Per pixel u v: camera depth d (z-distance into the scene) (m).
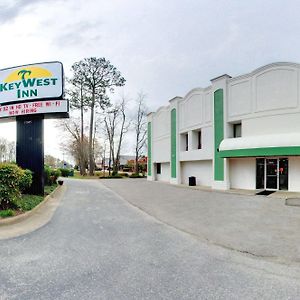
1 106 13.97
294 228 8.06
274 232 7.66
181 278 4.55
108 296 3.86
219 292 4.05
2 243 6.29
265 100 17.36
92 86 42.72
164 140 29.30
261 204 12.44
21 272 4.66
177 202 13.71
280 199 13.76
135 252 5.89
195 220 9.41
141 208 11.99
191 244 6.62
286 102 16.55
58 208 11.41
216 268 5.05
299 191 16.52
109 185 25.33
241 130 18.98
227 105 19.48
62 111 13.34
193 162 24.20
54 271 4.73
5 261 5.17
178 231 7.91
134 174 42.88
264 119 17.34
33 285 4.17
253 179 18.34
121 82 43.72
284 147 15.75
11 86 13.96
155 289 4.12
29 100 13.73
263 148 16.47
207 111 21.69
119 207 12.23
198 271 4.89
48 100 13.52
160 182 29.16
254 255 5.83
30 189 13.59
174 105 26.38
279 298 3.89
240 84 18.78
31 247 6.04
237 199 14.28
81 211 10.88
